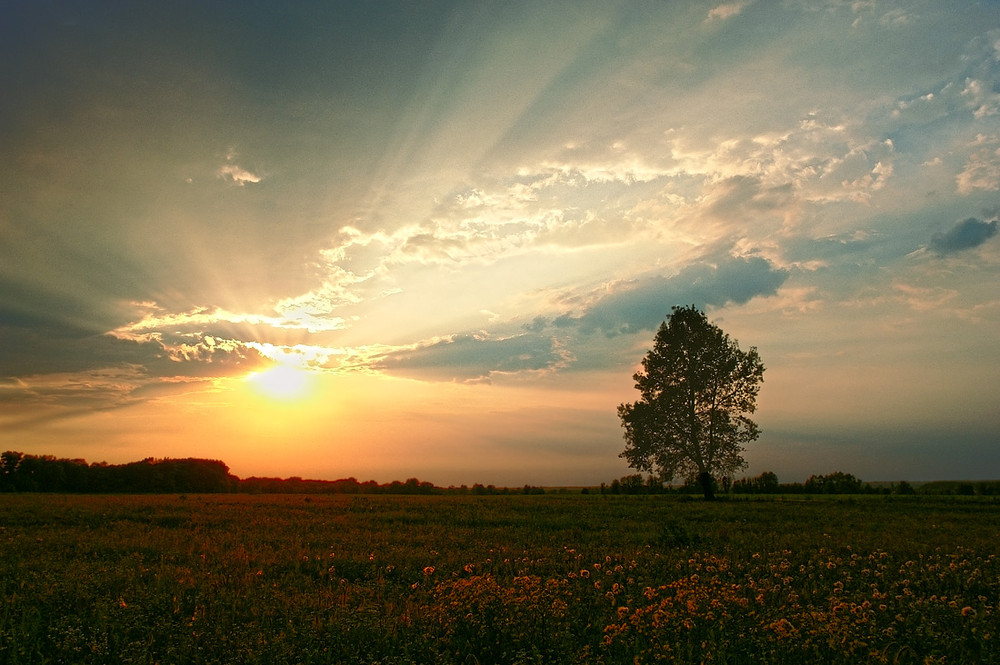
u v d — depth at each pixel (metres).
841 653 6.38
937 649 6.66
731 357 60.00
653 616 7.23
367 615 8.42
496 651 6.91
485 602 7.69
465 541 18.53
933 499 48.06
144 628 7.91
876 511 33.81
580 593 9.57
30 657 6.76
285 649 7.02
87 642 7.27
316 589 10.93
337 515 29.17
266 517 27.30
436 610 8.51
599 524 24.70
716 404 60.59
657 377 61.69
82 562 13.53
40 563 13.27
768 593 9.69
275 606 9.24
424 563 13.91
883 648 6.53
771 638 6.71
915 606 8.62
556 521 25.72
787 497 55.94
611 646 6.91
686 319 61.72
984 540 18.42
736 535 19.77
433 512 31.36
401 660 6.53
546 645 7.00
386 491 80.25
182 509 32.62
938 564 12.52
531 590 8.94
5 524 23.67
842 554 15.47
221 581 11.46
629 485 76.56
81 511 29.39
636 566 12.88
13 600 9.44
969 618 7.88
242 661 6.77
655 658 6.23
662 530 20.77
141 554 14.90
